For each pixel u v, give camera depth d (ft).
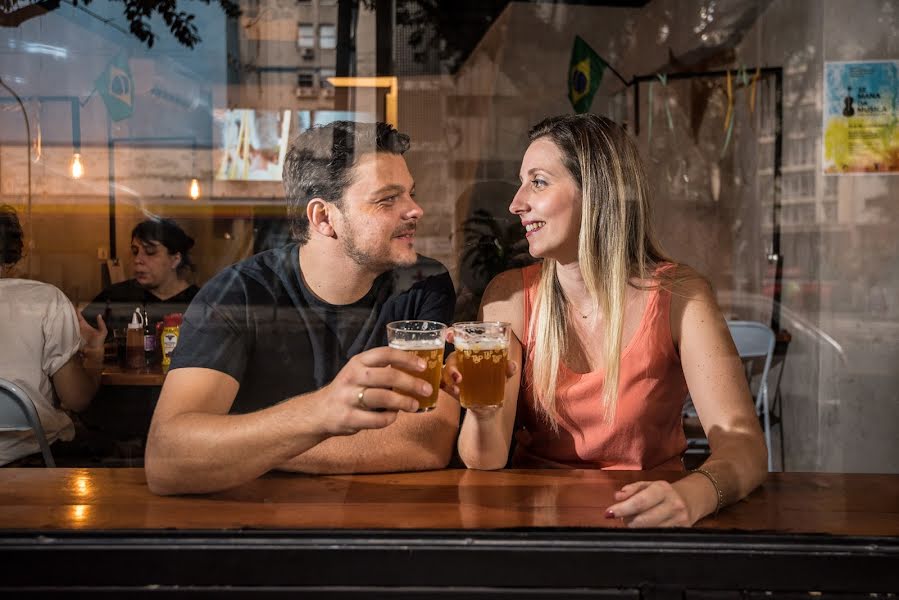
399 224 4.59
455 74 4.67
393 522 3.38
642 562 3.26
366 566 3.27
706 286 4.82
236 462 3.63
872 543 3.26
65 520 3.40
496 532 3.29
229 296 4.25
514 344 4.95
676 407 4.91
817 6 4.69
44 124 4.17
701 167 4.85
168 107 4.24
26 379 4.11
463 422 4.33
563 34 4.77
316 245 4.41
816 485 4.04
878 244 4.74
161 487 3.71
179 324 4.22
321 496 3.72
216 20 4.28
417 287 4.61
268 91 4.33
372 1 4.42
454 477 4.09
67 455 4.20
